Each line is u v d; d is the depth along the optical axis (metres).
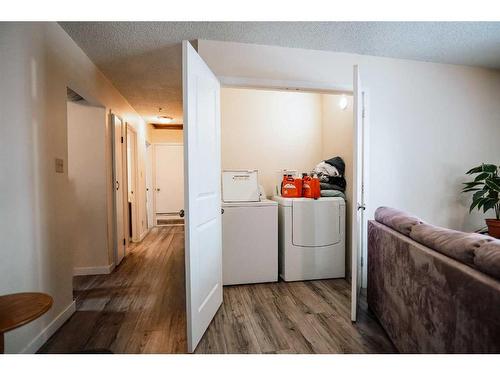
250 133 3.56
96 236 3.14
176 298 2.49
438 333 1.18
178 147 6.74
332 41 2.40
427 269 1.27
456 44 2.47
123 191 3.82
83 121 3.07
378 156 2.73
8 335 1.51
